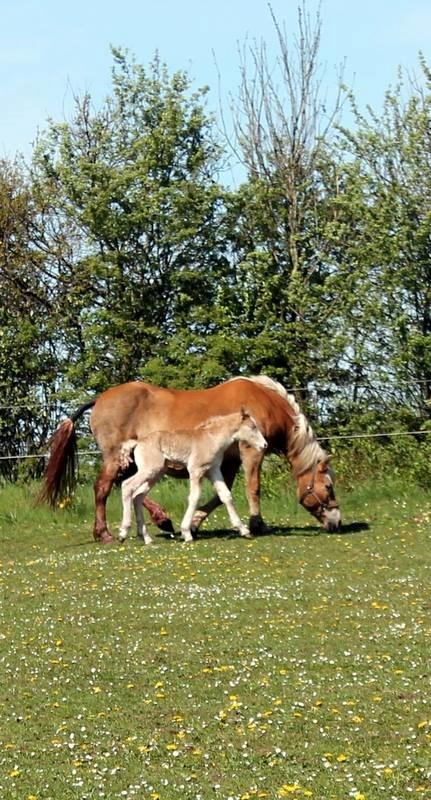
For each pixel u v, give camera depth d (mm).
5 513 21906
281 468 24641
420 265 27031
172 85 33656
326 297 30078
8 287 33125
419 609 13578
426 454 24875
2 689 11023
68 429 19109
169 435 18547
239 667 11461
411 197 27469
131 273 32156
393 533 18766
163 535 19375
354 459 25141
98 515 19047
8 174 34531
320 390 28969
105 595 14688
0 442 31328
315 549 17484
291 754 9117
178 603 14125
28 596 14867
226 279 32219
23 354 31578
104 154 33688
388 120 28844
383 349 27453
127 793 8414
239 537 18688
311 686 10781
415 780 8531
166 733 9695
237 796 8297
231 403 18891
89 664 11766
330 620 13148
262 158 34125
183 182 32062
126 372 31625
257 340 30203
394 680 10875
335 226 29406
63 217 33938
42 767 9016
